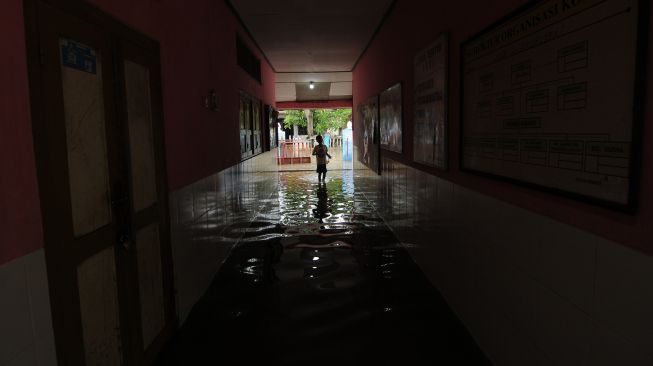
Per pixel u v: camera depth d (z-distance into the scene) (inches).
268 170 375.6
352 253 206.5
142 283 104.6
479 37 109.2
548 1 76.8
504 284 97.5
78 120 77.0
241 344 121.0
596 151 64.3
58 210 69.6
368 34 299.3
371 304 145.6
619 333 60.2
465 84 120.5
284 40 312.5
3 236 56.5
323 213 305.4
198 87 160.4
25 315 60.6
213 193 179.9
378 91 292.5
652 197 54.3
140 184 105.3
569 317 72.3
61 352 69.3
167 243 122.2
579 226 69.4
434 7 152.1
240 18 250.4
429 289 157.6
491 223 104.4
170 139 127.6
